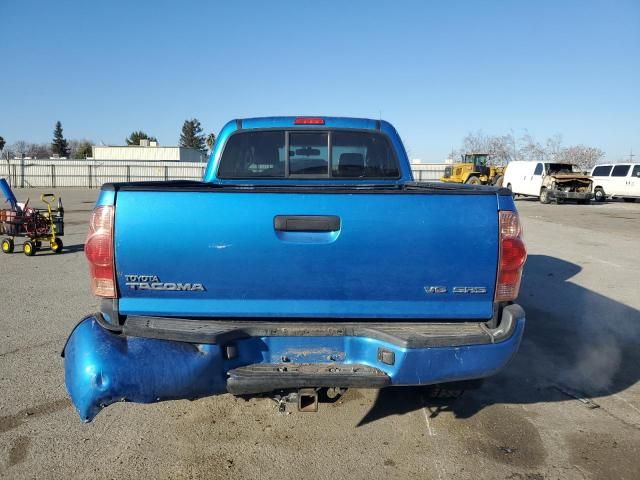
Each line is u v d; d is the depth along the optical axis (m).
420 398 3.97
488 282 2.89
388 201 2.83
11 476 2.95
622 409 3.87
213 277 2.82
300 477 2.98
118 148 69.81
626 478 3.00
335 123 4.66
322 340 2.89
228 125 4.65
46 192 37.41
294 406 3.82
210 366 2.74
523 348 5.16
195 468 3.05
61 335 5.34
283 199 2.80
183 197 2.78
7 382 4.17
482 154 36.91
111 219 2.77
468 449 3.29
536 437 3.44
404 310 2.91
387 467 3.08
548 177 27.17
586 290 7.60
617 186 27.91
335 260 2.83
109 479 2.94
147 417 3.66
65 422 3.56
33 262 9.85
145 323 2.81
